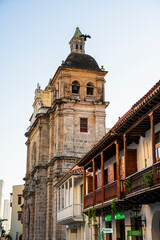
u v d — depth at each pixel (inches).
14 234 4018.2
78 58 2101.4
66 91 1979.6
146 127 785.6
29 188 2255.2
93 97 2037.4
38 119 2208.4
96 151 997.8
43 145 2138.3
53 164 1935.3
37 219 1988.2
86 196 1112.8
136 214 802.2
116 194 826.2
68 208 1349.7
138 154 850.8
